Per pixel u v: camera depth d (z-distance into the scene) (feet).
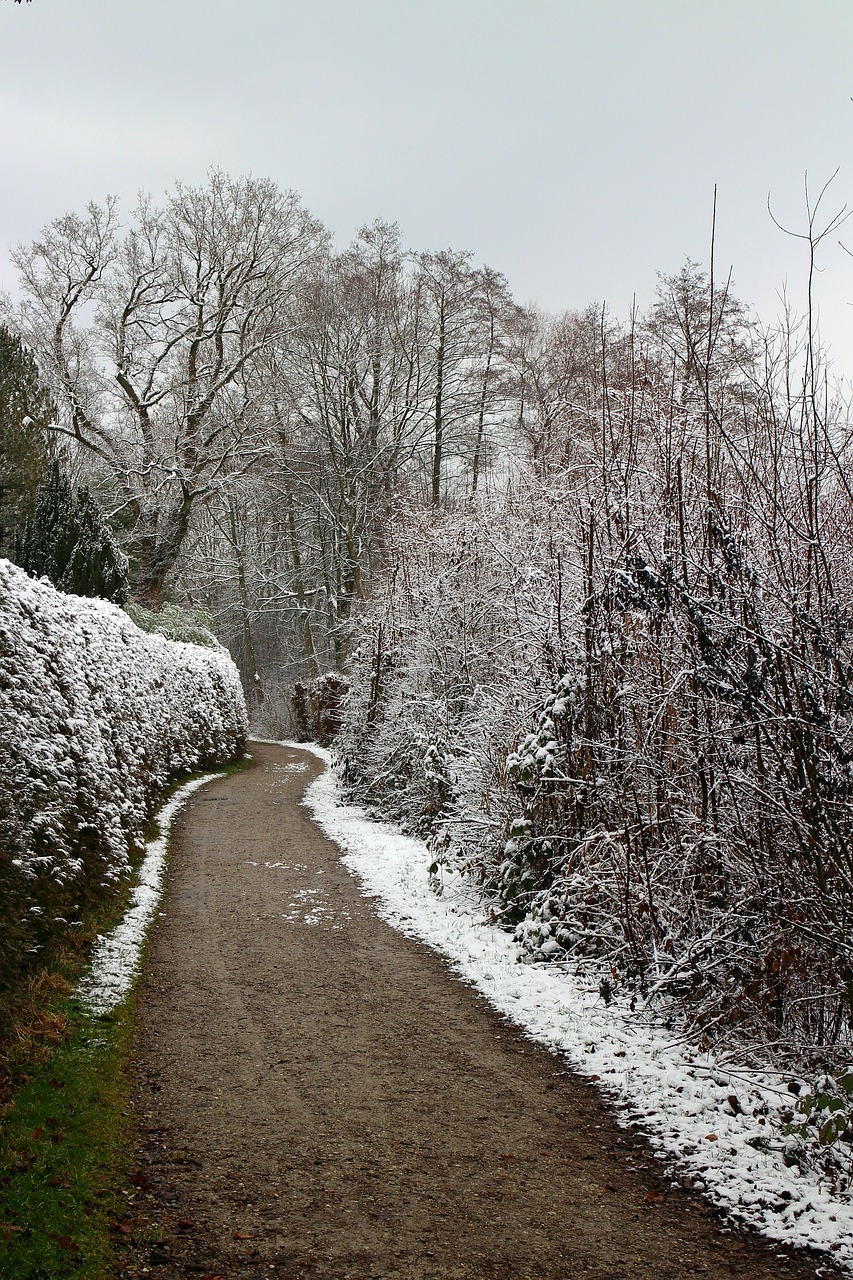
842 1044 17.34
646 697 24.38
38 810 24.39
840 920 17.07
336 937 27.91
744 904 19.81
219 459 107.86
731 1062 18.60
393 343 116.78
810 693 16.90
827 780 16.78
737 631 19.08
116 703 40.73
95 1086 17.02
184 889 34.12
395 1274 11.93
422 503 63.21
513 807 30.71
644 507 25.27
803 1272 11.98
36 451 64.39
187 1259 12.16
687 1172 14.40
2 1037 17.62
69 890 25.85
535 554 33.81
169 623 92.48
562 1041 19.77
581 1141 15.49
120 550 93.30
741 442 22.16
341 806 56.39
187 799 58.49
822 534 19.76
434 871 32.58
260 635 174.60
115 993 22.36
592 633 27.68
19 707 26.04
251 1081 17.85
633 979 22.49
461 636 46.83
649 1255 12.37
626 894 22.86
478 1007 22.06
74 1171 13.99
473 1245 12.58
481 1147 15.29
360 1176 14.34
